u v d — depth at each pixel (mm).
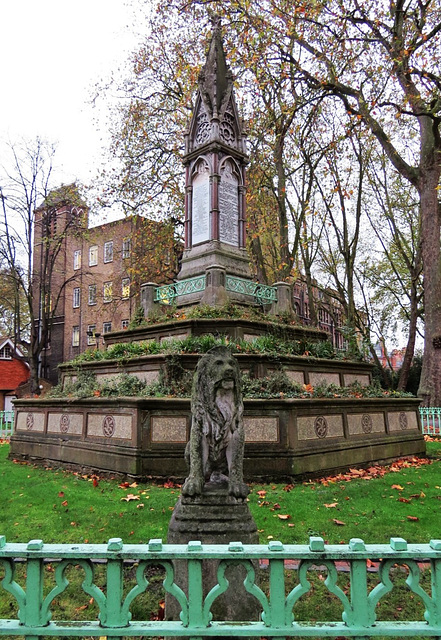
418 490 7426
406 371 29578
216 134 13789
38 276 36531
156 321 13000
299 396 8438
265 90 22078
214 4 19781
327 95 19375
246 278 13805
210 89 14289
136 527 5488
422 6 17078
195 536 3545
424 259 20078
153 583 4172
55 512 6164
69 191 28094
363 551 2301
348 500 6676
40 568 2373
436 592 2303
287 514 5910
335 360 12266
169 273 29312
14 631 2301
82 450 8852
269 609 2311
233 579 3299
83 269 41344
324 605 3789
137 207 26109
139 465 7660
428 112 17375
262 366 10055
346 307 31141
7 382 38844
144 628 2295
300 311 47281
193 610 2314
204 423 3967
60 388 11906
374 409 9953
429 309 19672
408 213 31438
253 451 7715
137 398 7828
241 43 19406
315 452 8086
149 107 25797
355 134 22297
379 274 37406
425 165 19938
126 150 25594
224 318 11438
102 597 2348
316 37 19078
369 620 2289
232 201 14195
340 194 25047
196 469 3863
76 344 43469
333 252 35969
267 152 24922
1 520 5988
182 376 9469
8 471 9211
